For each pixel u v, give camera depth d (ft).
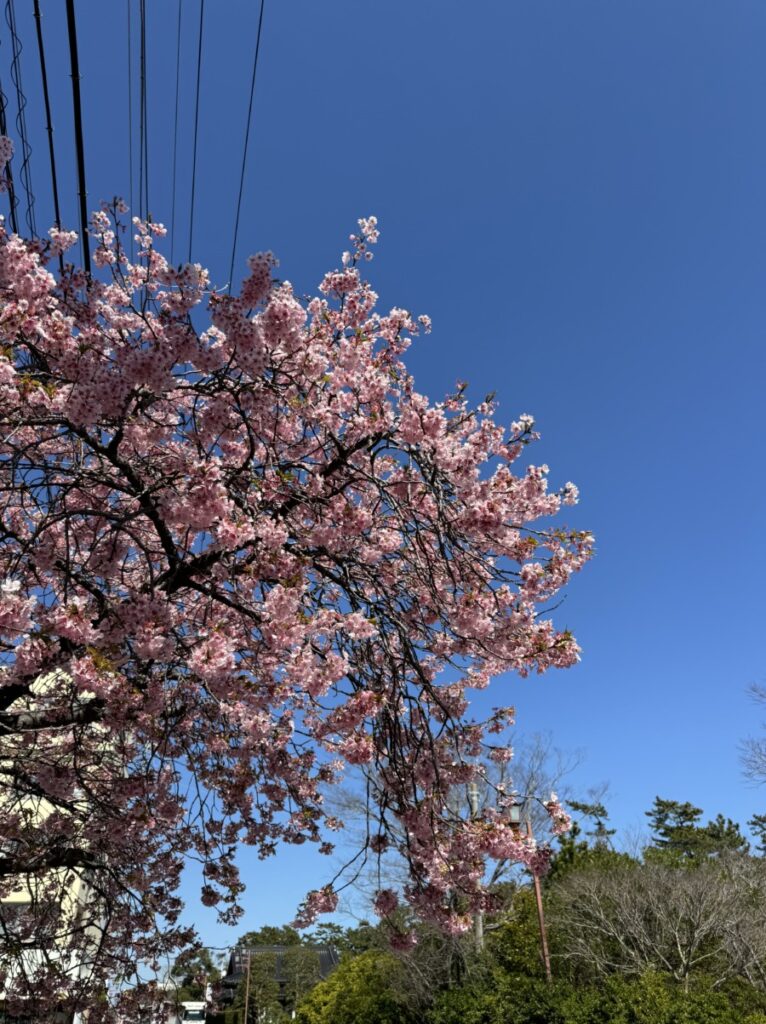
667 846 118.83
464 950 51.67
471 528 15.34
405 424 15.61
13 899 30.55
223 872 21.56
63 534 16.93
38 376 13.34
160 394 13.73
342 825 21.39
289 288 16.87
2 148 11.48
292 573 14.58
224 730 18.83
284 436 17.63
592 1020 40.75
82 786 16.96
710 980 45.62
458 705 18.13
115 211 16.30
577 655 16.22
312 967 124.88
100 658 12.07
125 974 22.86
